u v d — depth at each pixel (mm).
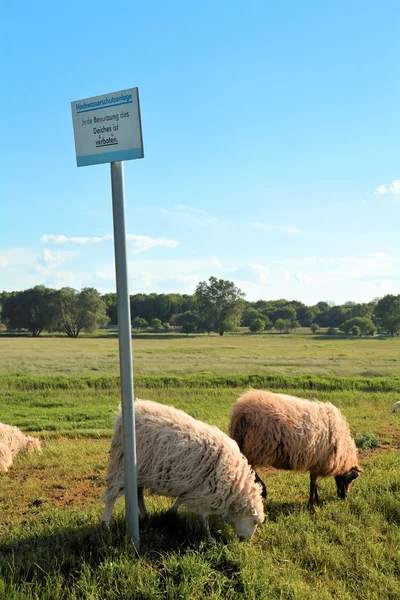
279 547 5637
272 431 7047
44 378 22547
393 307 103938
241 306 105312
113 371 27984
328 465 7238
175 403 17359
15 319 95688
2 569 4586
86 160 5176
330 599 4586
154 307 134375
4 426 10242
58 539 5223
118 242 5047
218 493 5461
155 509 6395
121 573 4539
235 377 23609
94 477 8445
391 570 5230
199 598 4398
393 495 7195
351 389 22109
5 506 6926
